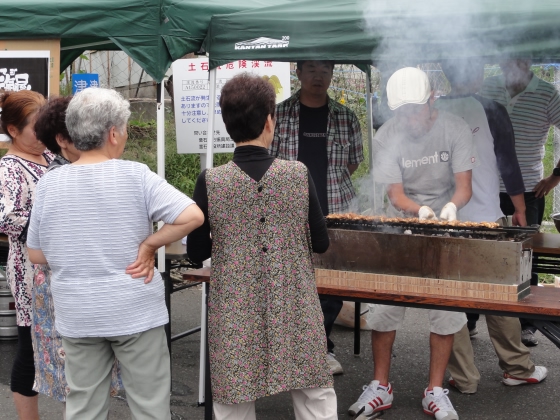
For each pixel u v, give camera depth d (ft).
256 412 11.07
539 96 13.88
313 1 9.96
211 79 10.25
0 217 8.29
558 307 7.95
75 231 6.86
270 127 7.42
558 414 11.00
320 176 12.59
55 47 10.43
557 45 8.46
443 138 9.91
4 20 10.26
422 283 8.68
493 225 8.91
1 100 8.82
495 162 10.57
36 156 8.95
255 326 7.26
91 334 6.93
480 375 12.64
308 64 12.23
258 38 9.76
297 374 7.25
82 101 6.92
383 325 10.65
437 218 10.04
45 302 7.68
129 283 6.95
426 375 12.69
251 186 7.21
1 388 11.97
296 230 7.32
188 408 11.25
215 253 7.48
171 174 21.44
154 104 23.76
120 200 6.89
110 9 10.19
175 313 16.44
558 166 14.19
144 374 7.14
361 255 8.96
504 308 8.13
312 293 7.43
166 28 10.28
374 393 10.83
